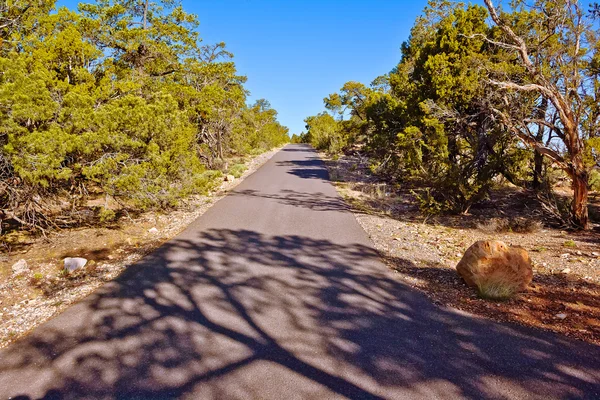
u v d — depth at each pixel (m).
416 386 3.33
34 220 7.92
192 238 8.23
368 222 10.24
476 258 5.40
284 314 4.74
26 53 8.28
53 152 6.46
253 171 22.75
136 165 8.16
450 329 4.37
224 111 20.86
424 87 13.36
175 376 3.46
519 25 10.30
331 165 27.31
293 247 7.63
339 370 3.56
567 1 8.62
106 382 3.37
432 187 12.00
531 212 11.05
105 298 5.21
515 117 10.05
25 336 4.22
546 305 4.96
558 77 9.13
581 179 8.81
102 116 7.43
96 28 11.66
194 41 18.84
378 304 5.05
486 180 10.83
